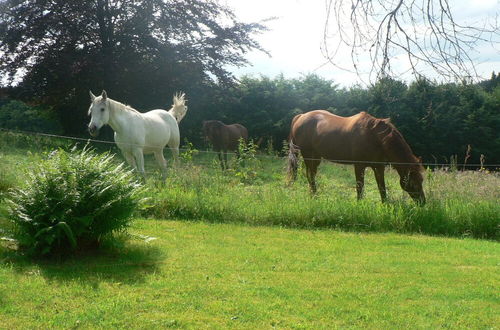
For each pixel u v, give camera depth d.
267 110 20.88
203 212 7.58
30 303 3.88
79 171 5.23
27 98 20.45
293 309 3.93
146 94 21.38
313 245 6.17
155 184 8.61
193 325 3.56
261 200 7.91
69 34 19.66
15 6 19.39
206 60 21.50
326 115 9.52
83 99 19.97
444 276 4.99
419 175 7.93
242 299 4.11
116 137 9.46
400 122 17.62
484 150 18.78
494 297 4.36
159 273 4.77
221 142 16.09
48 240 4.89
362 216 7.35
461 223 7.33
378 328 3.61
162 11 20.55
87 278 4.54
